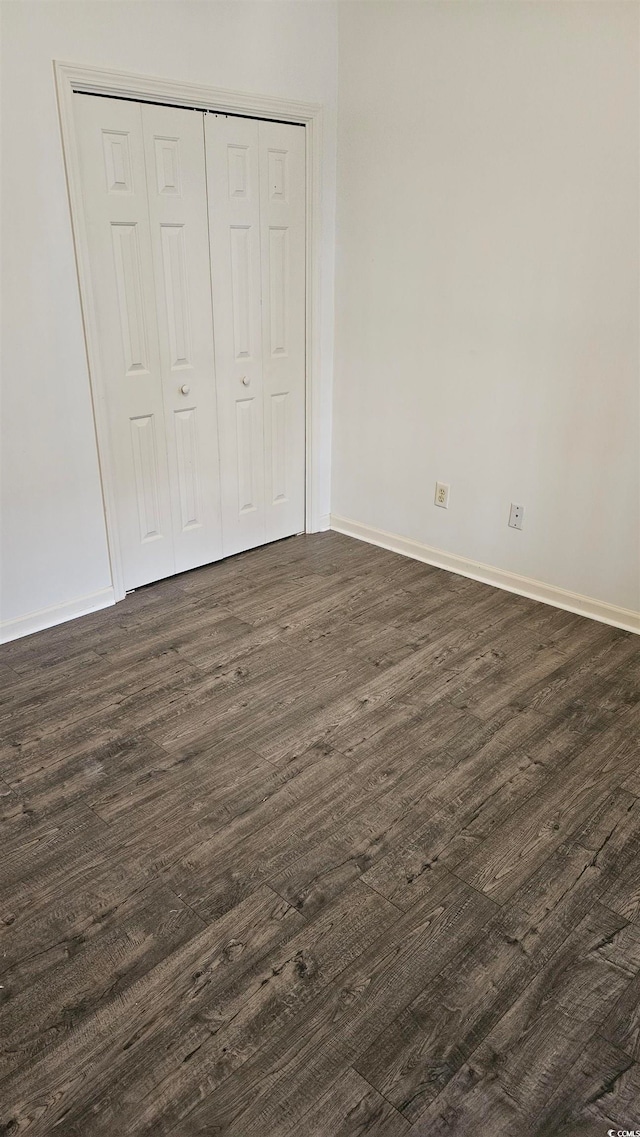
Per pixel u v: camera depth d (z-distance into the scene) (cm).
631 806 200
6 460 261
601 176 254
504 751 220
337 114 326
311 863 180
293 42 300
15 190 237
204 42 272
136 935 161
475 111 280
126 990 149
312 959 156
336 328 362
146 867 179
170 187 280
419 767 213
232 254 310
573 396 284
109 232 268
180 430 316
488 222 289
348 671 262
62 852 183
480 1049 139
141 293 284
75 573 295
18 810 196
